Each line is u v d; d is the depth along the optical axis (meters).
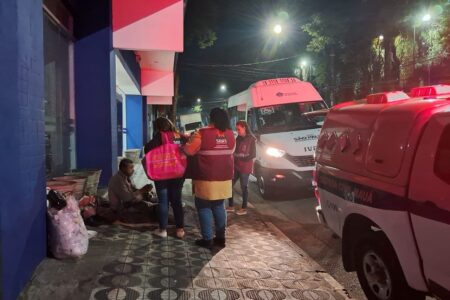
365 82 30.02
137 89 17.58
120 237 6.21
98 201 7.37
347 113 4.92
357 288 5.00
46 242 4.90
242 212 8.44
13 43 3.85
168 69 19.02
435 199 3.24
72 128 9.35
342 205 4.62
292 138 10.15
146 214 7.04
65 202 5.03
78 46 9.42
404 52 25.97
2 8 3.65
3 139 3.57
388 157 3.87
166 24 9.80
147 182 12.70
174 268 5.04
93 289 4.29
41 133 4.71
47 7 7.19
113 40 9.73
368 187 4.08
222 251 5.87
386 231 3.81
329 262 5.94
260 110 11.37
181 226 6.40
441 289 3.27
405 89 26.55
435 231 3.24
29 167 4.25
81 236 5.02
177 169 6.00
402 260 3.64
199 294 4.34
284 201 10.09
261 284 4.73
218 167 5.82
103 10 9.44
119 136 21.03
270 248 6.15
